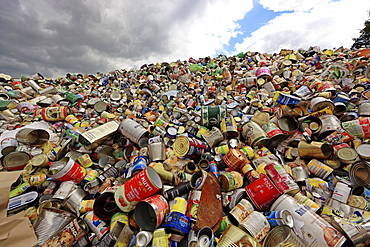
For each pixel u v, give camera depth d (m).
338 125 3.71
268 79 6.93
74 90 8.86
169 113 5.93
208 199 2.46
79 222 2.43
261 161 3.21
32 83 8.41
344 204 2.52
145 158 3.42
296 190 2.61
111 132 4.19
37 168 3.71
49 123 5.35
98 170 3.58
